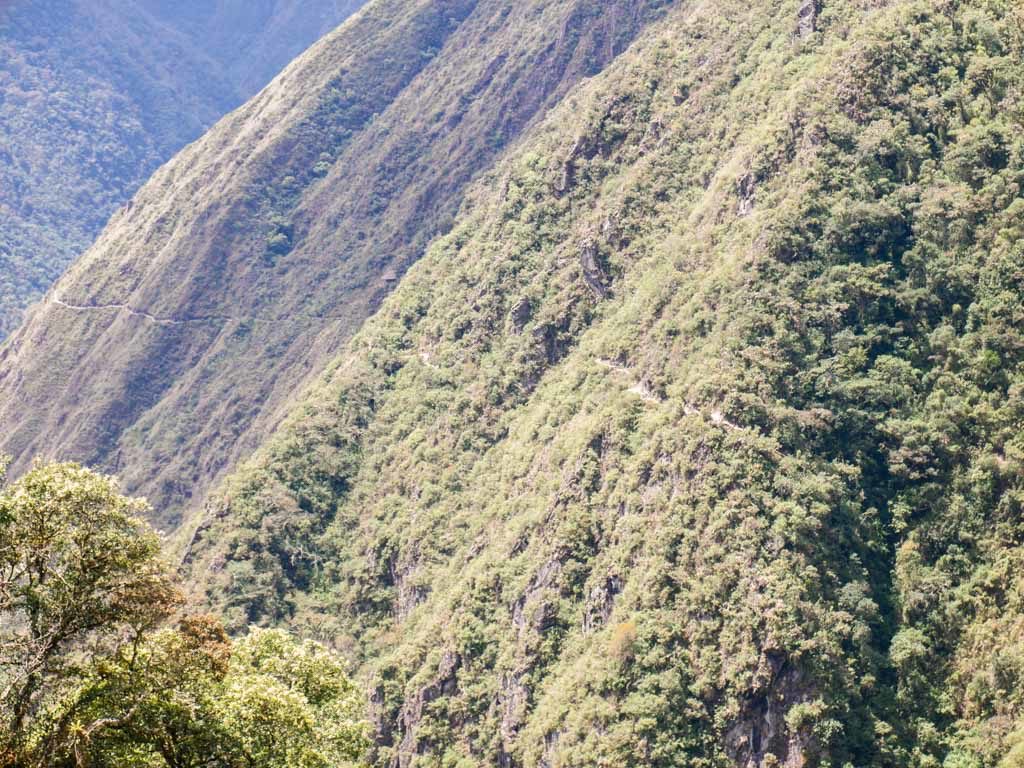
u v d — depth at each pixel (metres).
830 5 109.56
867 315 85.94
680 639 76.25
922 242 86.75
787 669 71.94
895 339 84.69
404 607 106.25
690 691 74.25
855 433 81.75
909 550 76.94
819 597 74.06
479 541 101.12
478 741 86.38
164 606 41.97
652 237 109.88
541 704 81.75
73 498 40.31
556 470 95.88
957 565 75.69
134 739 41.47
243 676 47.31
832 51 100.94
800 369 84.56
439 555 105.31
